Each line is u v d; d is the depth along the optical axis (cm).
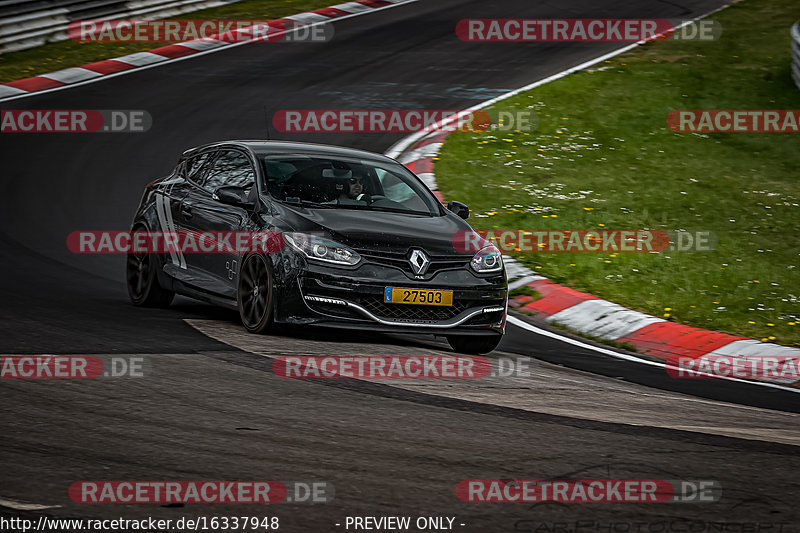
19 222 4494
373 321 2777
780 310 3841
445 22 9706
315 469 1723
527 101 7175
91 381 2184
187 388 2186
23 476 1592
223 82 7456
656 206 5244
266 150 3206
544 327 3569
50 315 2917
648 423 2253
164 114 6588
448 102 7125
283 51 8456
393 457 1819
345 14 9950
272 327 2806
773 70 8094
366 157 3325
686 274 4216
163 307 3328
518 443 1972
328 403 2159
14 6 8006
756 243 4709
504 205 5109
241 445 1825
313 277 2750
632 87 7606
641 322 3600
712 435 2178
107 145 5888
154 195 3412
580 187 5519
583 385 2670
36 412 1933
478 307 2900
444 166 5728
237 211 3016
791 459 2012
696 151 6356
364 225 2898
